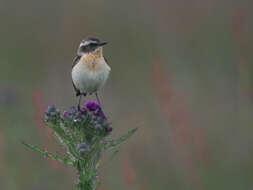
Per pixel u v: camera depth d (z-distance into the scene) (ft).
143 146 45.01
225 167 41.57
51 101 53.26
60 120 22.62
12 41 64.18
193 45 61.77
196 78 56.70
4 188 38.47
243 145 44.50
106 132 22.41
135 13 68.18
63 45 64.08
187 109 46.26
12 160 40.68
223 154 43.47
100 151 22.15
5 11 67.00
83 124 22.29
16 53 62.95
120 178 39.29
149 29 65.87
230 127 47.21
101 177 39.63
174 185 39.68
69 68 61.77
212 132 46.70
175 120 41.81
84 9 68.33
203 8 67.26
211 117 49.14
